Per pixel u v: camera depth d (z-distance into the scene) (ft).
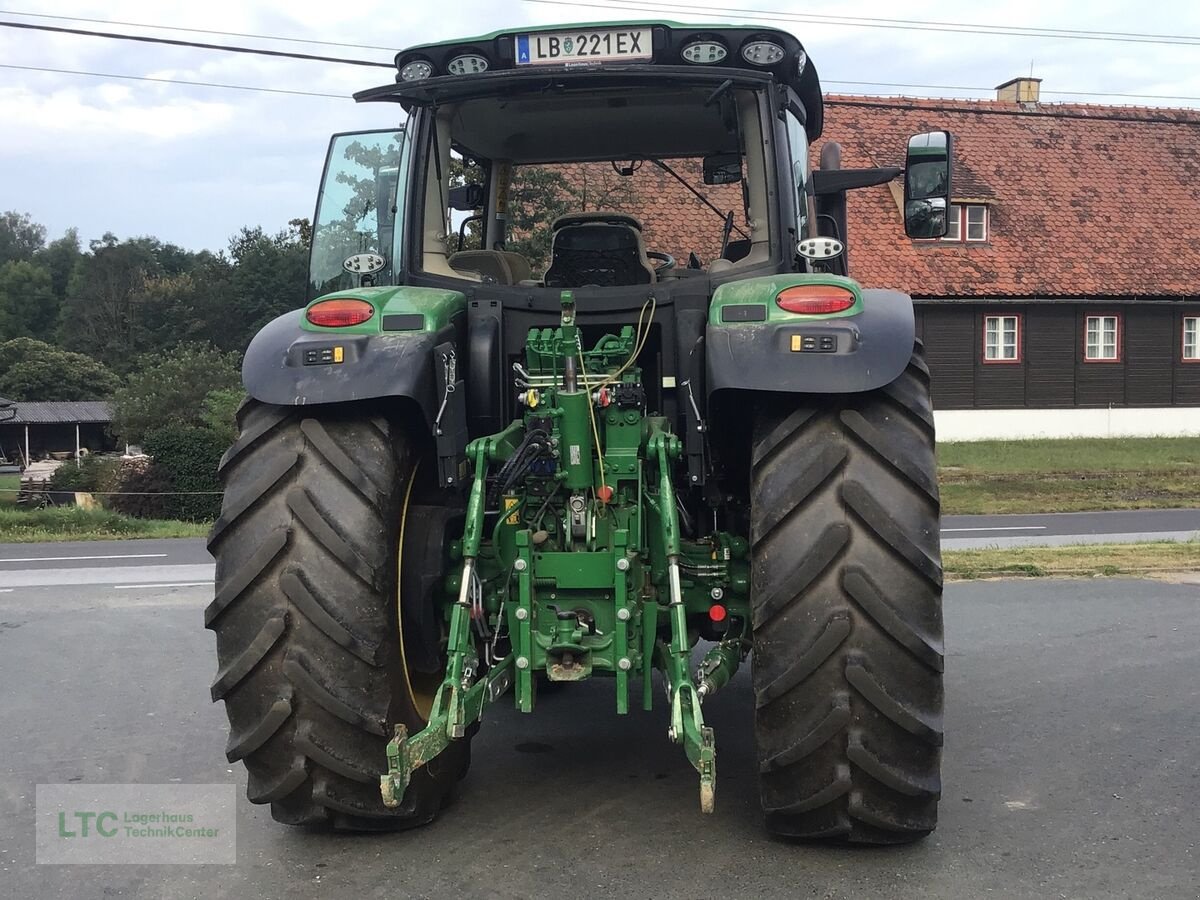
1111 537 48.21
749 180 13.57
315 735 10.80
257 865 11.28
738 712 17.06
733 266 13.21
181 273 325.62
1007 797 13.15
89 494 92.68
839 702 10.36
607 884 10.70
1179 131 110.42
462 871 11.05
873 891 10.51
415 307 11.75
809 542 10.55
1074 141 108.17
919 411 10.95
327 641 10.78
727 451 13.07
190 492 92.94
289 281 299.17
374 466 11.14
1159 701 17.39
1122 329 101.35
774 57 13.06
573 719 16.88
